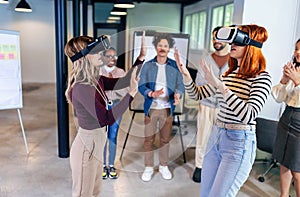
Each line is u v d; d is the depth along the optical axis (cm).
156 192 245
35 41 813
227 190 165
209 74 164
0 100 311
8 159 314
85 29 535
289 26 300
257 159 331
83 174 182
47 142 369
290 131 219
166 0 825
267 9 296
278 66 306
